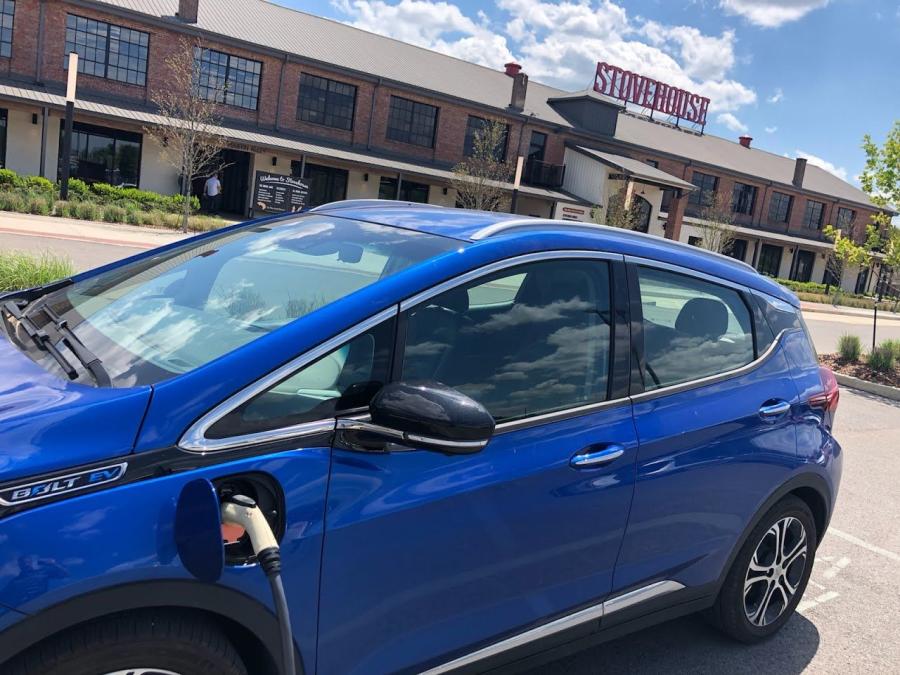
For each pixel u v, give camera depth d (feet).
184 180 87.92
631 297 9.05
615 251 9.06
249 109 101.14
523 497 7.55
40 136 85.35
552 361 8.21
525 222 8.62
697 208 155.84
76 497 5.31
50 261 26.71
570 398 8.29
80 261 41.78
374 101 110.11
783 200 172.45
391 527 6.64
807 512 11.33
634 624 9.26
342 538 6.38
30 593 4.98
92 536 5.25
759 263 169.58
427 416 6.14
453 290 7.49
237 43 96.68
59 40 85.92
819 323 83.10
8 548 4.99
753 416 10.01
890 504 19.26
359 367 6.78
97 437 5.56
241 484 5.99
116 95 90.38
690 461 9.18
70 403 5.75
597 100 136.36
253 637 6.17
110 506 5.37
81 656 5.24
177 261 9.55
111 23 88.58
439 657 7.32
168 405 5.86
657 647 11.04
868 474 21.97
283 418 6.24
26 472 5.21
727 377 10.02
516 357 7.95
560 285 8.50
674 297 9.67
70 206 70.74
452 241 8.04
